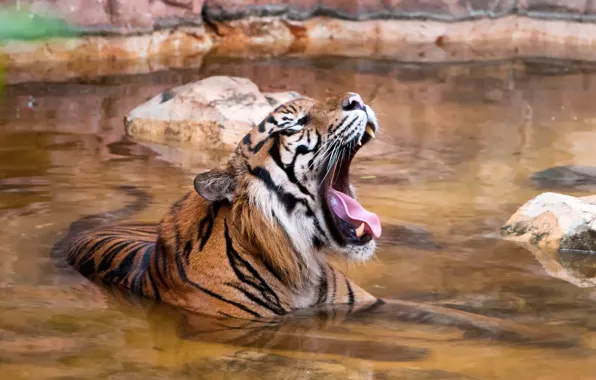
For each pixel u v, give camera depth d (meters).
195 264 10.79
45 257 12.46
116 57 27.89
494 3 33.25
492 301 10.91
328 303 11.05
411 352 9.02
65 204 14.75
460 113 22.86
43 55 26.81
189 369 8.51
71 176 16.44
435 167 18.03
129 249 12.07
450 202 15.62
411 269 12.25
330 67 28.36
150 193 15.51
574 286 11.54
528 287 11.48
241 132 19.52
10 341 9.27
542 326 9.90
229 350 9.20
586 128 21.41
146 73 26.14
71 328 9.80
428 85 26.20
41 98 22.73
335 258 11.43
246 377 8.29
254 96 20.58
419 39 33.22
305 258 10.95
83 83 24.62
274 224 10.66
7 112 21.23
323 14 32.94
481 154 19.09
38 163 17.23
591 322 10.04
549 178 17.20
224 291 10.57
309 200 10.95
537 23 33.28
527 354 8.90
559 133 20.94
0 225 13.63
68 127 20.12
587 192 16.16
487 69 28.70
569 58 30.61
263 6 31.95
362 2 32.91
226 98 20.27
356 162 18.36
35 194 15.26
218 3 31.34
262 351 9.14
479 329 9.80
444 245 13.34
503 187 16.61
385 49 31.80
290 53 30.53
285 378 8.24
